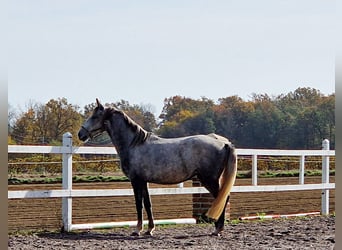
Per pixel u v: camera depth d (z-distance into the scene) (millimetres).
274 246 9406
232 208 16578
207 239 10211
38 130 46406
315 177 29141
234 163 10500
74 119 47719
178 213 14875
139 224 10727
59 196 10891
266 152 13430
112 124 10781
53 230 11242
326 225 12438
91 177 24984
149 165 10547
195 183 12969
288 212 16188
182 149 10562
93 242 9812
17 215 13547
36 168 27219
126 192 11680
